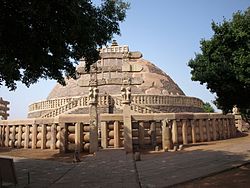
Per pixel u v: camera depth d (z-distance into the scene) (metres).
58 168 15.80
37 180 12.39
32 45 10.02
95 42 11.98
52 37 9.84
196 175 12.70
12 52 10.38
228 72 12.51
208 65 13.20
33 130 28.55
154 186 10.82
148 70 58.84
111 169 14.88
